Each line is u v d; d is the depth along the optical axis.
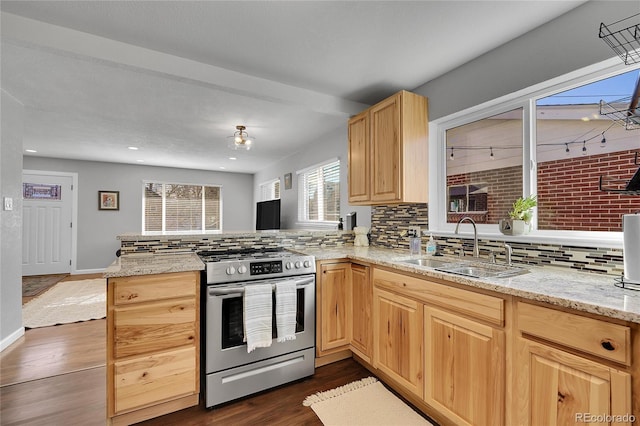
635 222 1.21
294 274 2.15
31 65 2.21
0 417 1.72
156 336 1.72
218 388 1.86
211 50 2.02
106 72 2.32
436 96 2.42
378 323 2.09
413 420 1.71
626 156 1.52
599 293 1.17
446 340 1.58
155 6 1.59
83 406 1.83
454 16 1.68
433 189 2.50
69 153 5.29
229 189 7.43
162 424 1.69
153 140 4.38
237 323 1.96
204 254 2.32
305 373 2.18
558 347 1.14
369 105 2.99
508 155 2.05
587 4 1.56
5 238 2.63
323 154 4.15
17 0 1.54
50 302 3.95
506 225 1.86
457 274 1.56
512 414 1.28
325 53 2.06
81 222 5.91
